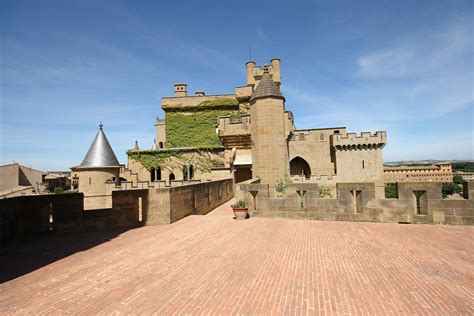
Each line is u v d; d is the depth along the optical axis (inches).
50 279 210.2
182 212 464.8
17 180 1811.0
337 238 307.0
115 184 987.9
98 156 993.5
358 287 184.5
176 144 1505.9
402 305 160.7
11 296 182.5
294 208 426.9
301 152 1445.6
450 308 156.6
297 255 251.4
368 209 391.5
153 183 1056.8
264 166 748.0
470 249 259.9
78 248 296.5
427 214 366.6
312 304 163.5
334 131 1440.7
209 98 1502.2
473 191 349.1
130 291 186.5
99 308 164.9
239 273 212.4
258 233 337.4
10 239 329.4
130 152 1352.1
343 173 1380.4
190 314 155.5
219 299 171.8
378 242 287.4
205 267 226.7
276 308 159.6
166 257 255.4
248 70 1536.7
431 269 212.8
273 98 751.7
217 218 449.4
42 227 361.7
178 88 1678.2
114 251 280.8
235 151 1079.0
